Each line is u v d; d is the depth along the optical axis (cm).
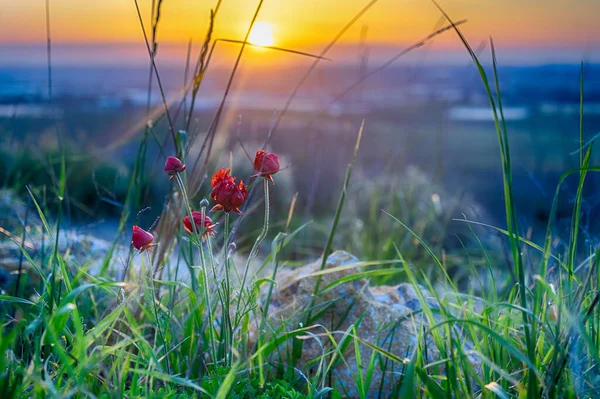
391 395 62
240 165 263
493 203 318
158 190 229
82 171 228
